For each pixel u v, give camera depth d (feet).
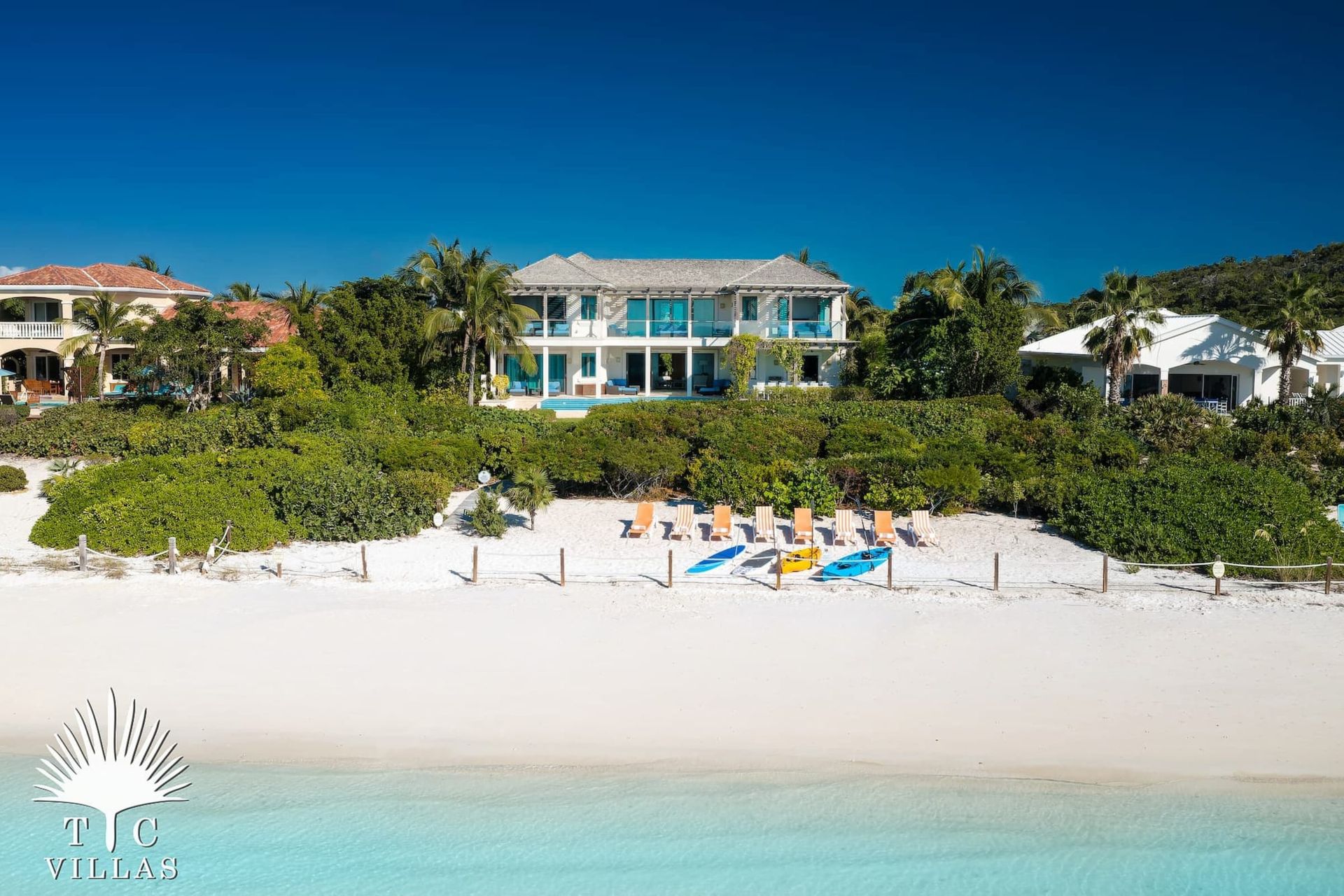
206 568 55.06
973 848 28.45
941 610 48.03
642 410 93.35
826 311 154.51
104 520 60.44
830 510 69.92
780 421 86.07
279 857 28.35
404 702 37.01
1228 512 59.93
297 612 47.55
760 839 28.99
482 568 56.54
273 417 89.56
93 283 144.05
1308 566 52.24
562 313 151.23
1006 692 37.91
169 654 41.63
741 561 57.98
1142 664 40.63
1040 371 127.34
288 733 34.60
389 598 50.16
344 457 79.10
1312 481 74.02
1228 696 37.27
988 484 72.90
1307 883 26.94
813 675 39.63
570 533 65.67
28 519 68.39
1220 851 28.17
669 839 28.96
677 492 78.84
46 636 43.68
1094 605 48.85
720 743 34.04
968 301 124.16
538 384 152.46
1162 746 33.58
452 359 128.36
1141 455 85.61
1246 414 103.71
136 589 51.34
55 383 144.15
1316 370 134.92
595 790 31.32
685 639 43.73
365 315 116.47
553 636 44.06
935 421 91.91
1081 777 31.89
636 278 159.53
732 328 152.97
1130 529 60.23
